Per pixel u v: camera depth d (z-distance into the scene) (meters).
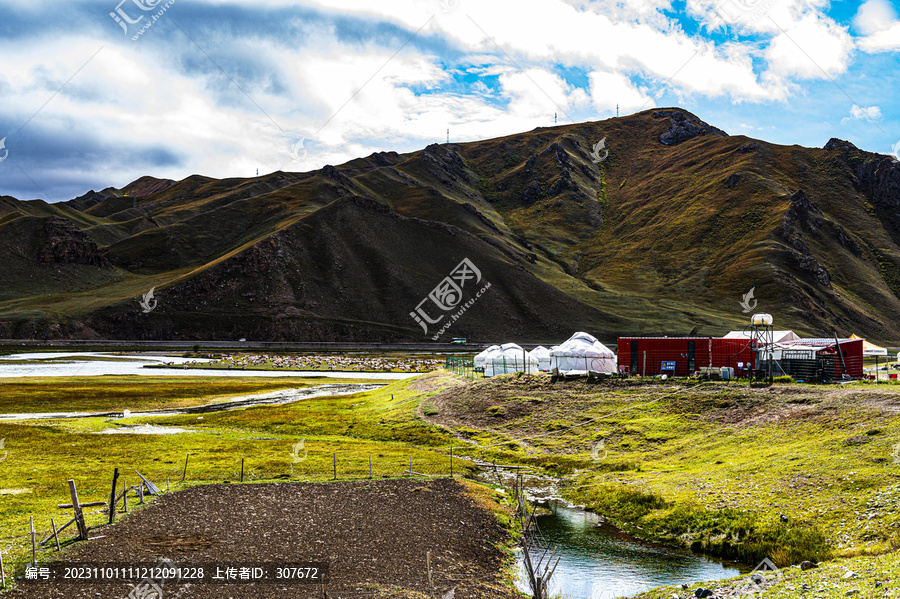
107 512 28.58
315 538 25.70
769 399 43.19
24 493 31.89
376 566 22.69
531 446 45.72
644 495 31.50
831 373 48.50
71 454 42.84
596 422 47.84
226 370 127.69
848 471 28.33
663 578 22.78
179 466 39.41
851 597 15.55
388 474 38.44
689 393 48.31
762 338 54.72
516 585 21.97
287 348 195.00
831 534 23.25
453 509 30.97
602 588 21.80
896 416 33.75
